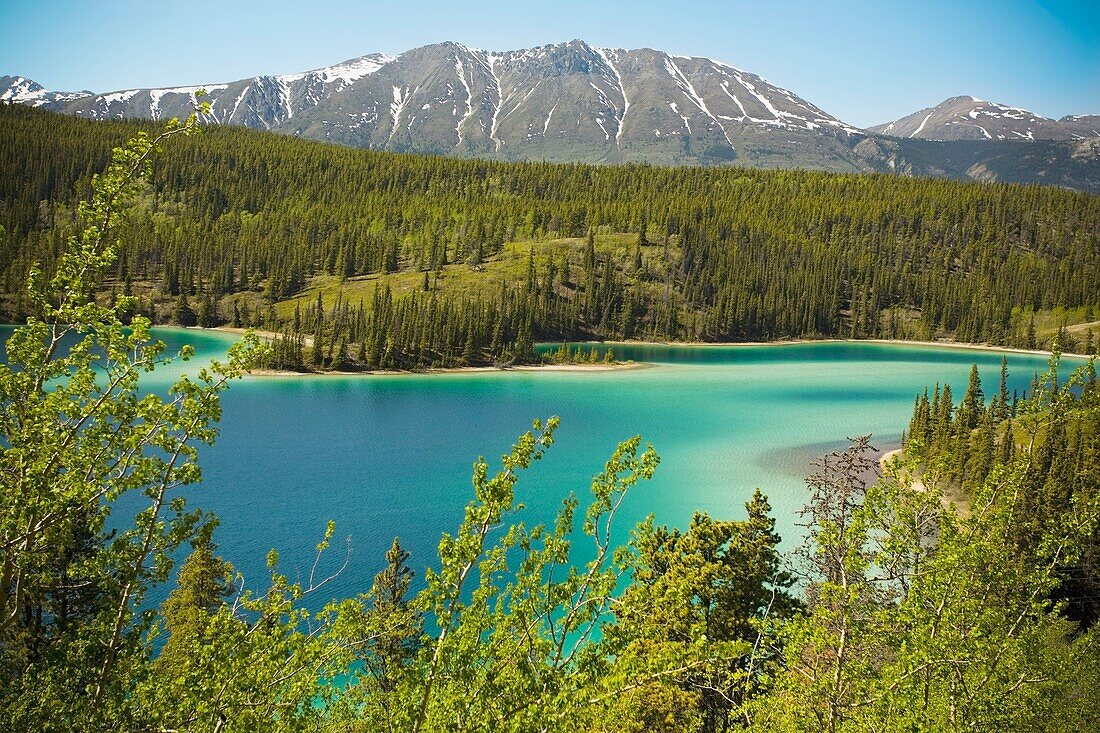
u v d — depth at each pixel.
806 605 34.41
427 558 63.31
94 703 14.25
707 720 28.81
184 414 14.52
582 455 105.88
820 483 34.38
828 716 17.86
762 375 199.75
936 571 17.64
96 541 21.59
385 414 139.25
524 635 15.22
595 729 17.92
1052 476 52.22
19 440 13.32
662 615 17.00
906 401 157.12
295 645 14.92
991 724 17.05
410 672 15.12
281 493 84.38
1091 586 38.16
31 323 14.00
